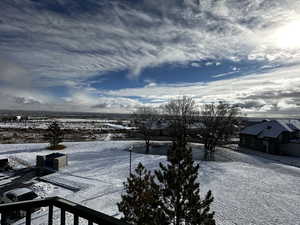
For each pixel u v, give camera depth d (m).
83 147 38.72
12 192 14.62
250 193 17.27
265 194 17.11
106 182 19.45
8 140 44.53
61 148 36.75
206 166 26.17
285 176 22.50
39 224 11.33
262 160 30.89
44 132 57.19
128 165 25.88
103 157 30.58
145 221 7.64
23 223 11.52
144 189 8.59
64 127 75.44
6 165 24.22
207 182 19.81
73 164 26.48
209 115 36.56
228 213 13.70
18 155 30.98
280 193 17.42
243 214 13.62
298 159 32.03
